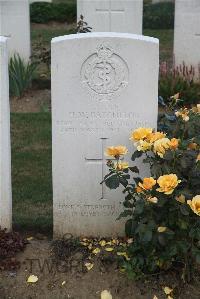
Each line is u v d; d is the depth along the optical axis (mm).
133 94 2734
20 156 3881
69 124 2762
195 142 2637
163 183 2420
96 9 5375
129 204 2619
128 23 5406
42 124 4434
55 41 2672
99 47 2680
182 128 2783
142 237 2453
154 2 9898
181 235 2520
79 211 2859
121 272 2635
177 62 5363
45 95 5113
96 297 2564
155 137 2613
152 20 8594
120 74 2711
